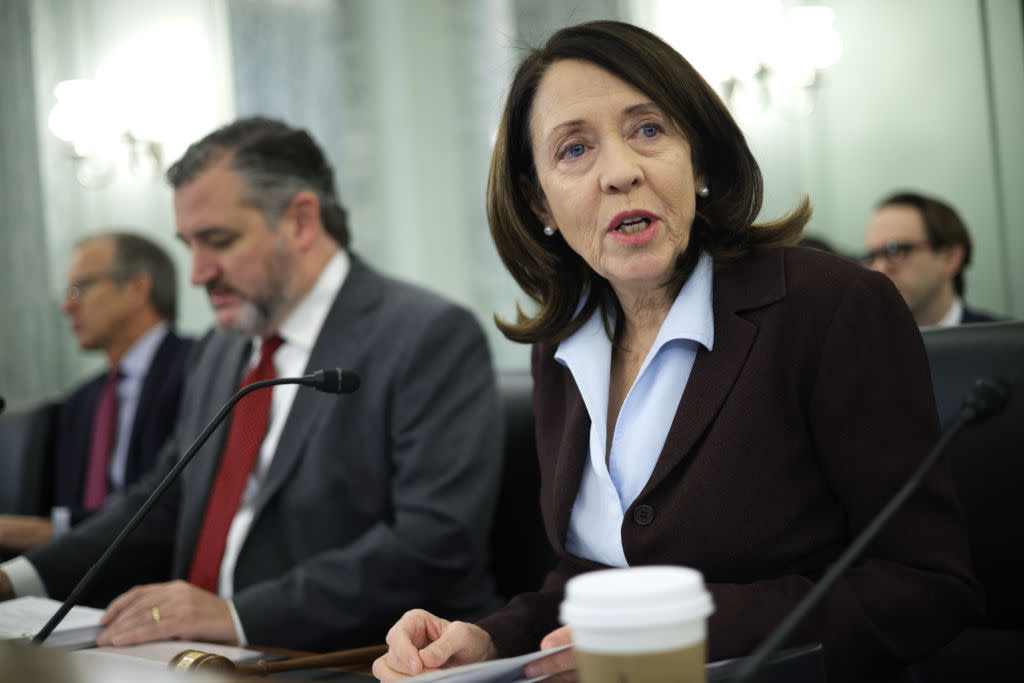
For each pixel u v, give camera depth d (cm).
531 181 226
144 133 814
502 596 331
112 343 539
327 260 335
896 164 631
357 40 775
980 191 607
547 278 229
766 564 185
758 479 186
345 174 779
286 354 329
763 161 658
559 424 226
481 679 142
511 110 219
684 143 201
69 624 251
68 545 330
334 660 201
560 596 196
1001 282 604
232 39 802
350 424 310
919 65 622
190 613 261
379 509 309
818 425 185
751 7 653
